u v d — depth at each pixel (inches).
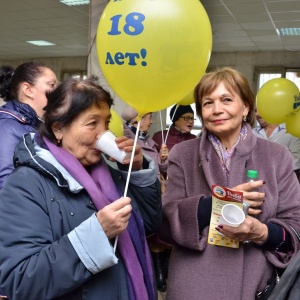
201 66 47.1
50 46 438.0
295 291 42.4
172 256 56.0
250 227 47.3
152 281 48.2
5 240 38.4
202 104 55.6
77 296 40.2
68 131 42.8
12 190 39.8
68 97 42.0
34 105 71.9
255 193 48.7
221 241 50.8
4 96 74.4
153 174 48.8
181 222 52.5
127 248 44.0
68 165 41.6
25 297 37.1
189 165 56.8
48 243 39.0
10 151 61.4
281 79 121.5
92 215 39.1
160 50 43.0
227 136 55.0
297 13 268.8
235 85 53.4
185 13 43.6
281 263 51.3
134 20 42.6
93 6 180.7
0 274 38.8
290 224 51.9
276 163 54.2
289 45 371.2
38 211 39.3
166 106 49.9
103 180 44.1
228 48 396.5
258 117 167.2
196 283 51.3
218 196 48.3
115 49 44.1
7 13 311.0
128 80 45.4
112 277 41.9
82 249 37.3
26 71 72.0
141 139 132.6
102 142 42.6
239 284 50.1
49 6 289.3
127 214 39.5
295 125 121.7
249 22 296.8
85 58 490.6
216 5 260.5
